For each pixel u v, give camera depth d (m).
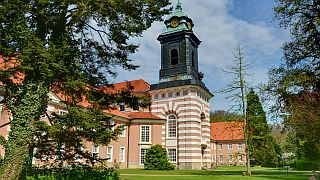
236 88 30.22
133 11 14.16
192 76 44.34
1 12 11.80
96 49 16.69
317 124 19.09
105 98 16.05
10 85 13.99
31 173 15.00
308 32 23.25
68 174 15.76
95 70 16.70
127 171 34.16
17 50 12.57
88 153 16.44
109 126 15.30
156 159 39.22
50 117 15.38
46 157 16.98
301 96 21.64
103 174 16.98
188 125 42.09
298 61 23.83
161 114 44.56
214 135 77.81
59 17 14.22
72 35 15.73
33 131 13.80
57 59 12.80
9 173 13.27
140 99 17.19
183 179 22.81
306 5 22.77
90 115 13.94
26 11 12.60
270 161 47.44
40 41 12.25
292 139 28.75
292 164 48.69
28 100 13.77
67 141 14.70
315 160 27.44
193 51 46.75
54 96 28.45
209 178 23.95
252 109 30.16
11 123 13.98
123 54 16.70
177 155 42.09
